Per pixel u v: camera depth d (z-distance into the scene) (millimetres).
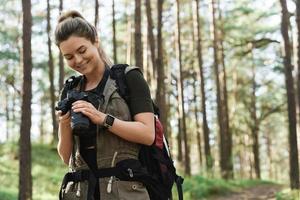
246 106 37281
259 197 18312
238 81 37531
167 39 33594
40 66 30391
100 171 2146
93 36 2230
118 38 32875
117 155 2148
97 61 2232
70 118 2176
